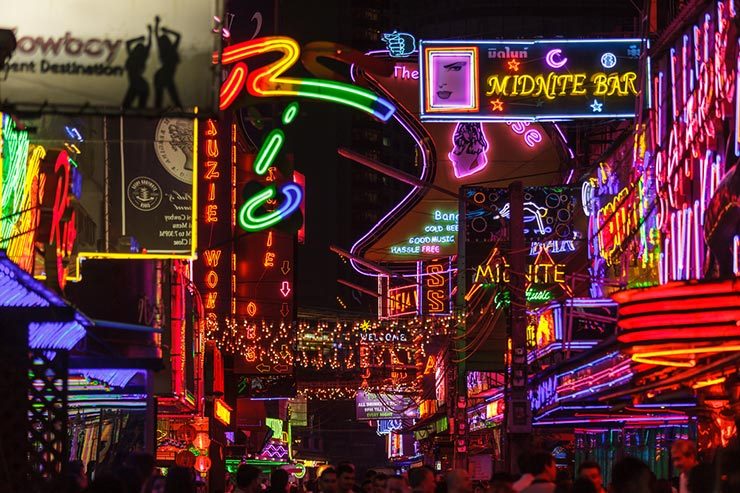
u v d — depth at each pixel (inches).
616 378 768.9
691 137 999.0
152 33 459.2
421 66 1353.3
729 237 798.5
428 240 1836.9
